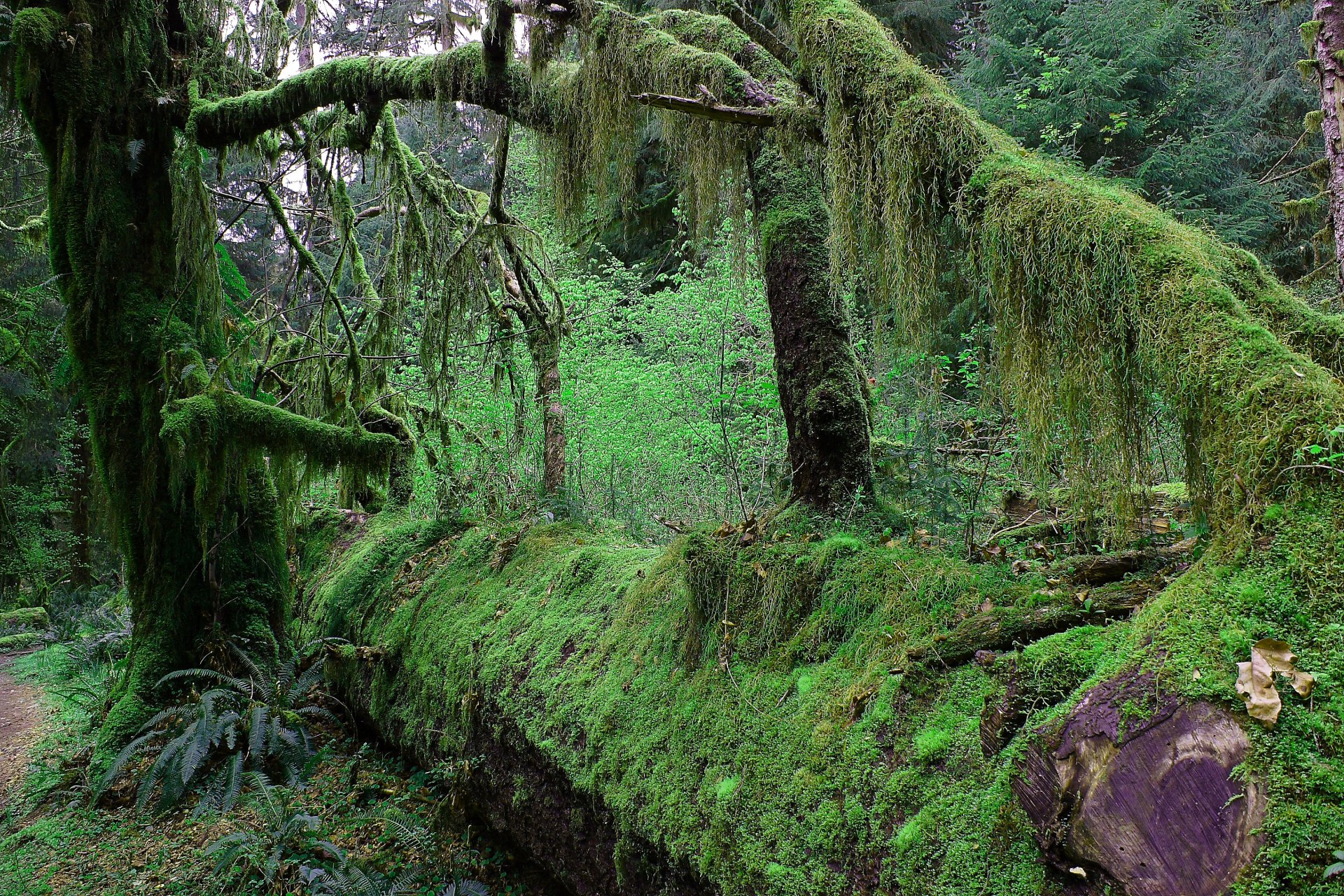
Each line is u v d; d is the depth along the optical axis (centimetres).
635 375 637
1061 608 194
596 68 423
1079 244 210
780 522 329
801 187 349
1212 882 125
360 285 786
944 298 274
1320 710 131
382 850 405
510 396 666
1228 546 165
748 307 591
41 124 611
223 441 572
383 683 537
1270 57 911
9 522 1489
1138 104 806
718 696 274
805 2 294
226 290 771
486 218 623
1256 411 168
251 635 625
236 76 677
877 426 417
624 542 498
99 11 615
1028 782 152
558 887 364
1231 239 711
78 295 616
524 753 365
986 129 256
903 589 245
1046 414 228
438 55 534
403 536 680
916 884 169
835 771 212
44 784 538
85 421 1569
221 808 452
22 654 1102
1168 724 137
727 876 222
